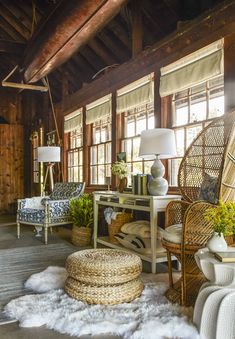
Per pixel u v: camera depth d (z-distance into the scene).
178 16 3.89
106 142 5.16
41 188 6.95
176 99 3.68
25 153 8.49
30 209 4.68
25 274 2.91
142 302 2.21
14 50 5.99
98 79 5.21
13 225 6.11
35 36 3.80
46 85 6.01
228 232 1.95
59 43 3.43
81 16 2.85
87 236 4.19
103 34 4.99
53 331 1.86
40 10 5.45
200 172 2.87
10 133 8.40
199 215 2.21
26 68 4.53
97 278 2.18
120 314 2.02
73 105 6.18
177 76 3.50
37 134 7.90
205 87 3.29
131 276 2.25
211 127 2.84
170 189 3.62
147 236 3.25
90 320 1.94
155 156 3.26
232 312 1.70
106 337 1.79
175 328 1.81
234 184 2.37
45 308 2.09
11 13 5.95
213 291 1.76
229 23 2.88
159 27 4.27
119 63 5.18
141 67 4.14
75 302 2.19
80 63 5.96
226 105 2.91
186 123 3.53
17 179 8.44
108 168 5.11
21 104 8.55
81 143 6.01
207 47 3.12
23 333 1.84
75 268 2.26
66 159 6.59
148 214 3.85
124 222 3.72
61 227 5.80
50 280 2.61
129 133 4.59
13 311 2.06
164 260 2.99
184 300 2.16
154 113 3.88
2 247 4.10
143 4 4.21
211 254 1.95
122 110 4.57
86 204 4.30
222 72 2.97
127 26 4.66
